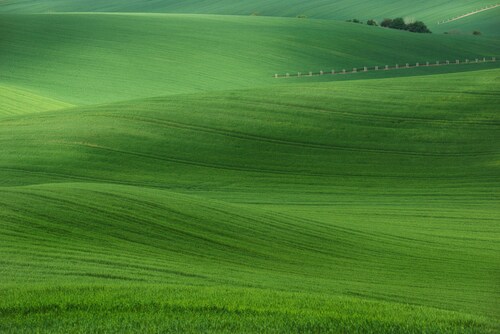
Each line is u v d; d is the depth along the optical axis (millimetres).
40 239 52438
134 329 26547
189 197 72250
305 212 83812
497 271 57906
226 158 108188
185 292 34031
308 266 54406
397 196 93438
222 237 59781
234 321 27906
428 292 47000
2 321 27656
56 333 25953
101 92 174875
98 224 58250
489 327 29109
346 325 27969
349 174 103000
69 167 102625
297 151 111062
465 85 139375
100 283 37812
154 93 178500
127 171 102562
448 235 73125
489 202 89875
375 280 50938
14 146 109688
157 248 54250
